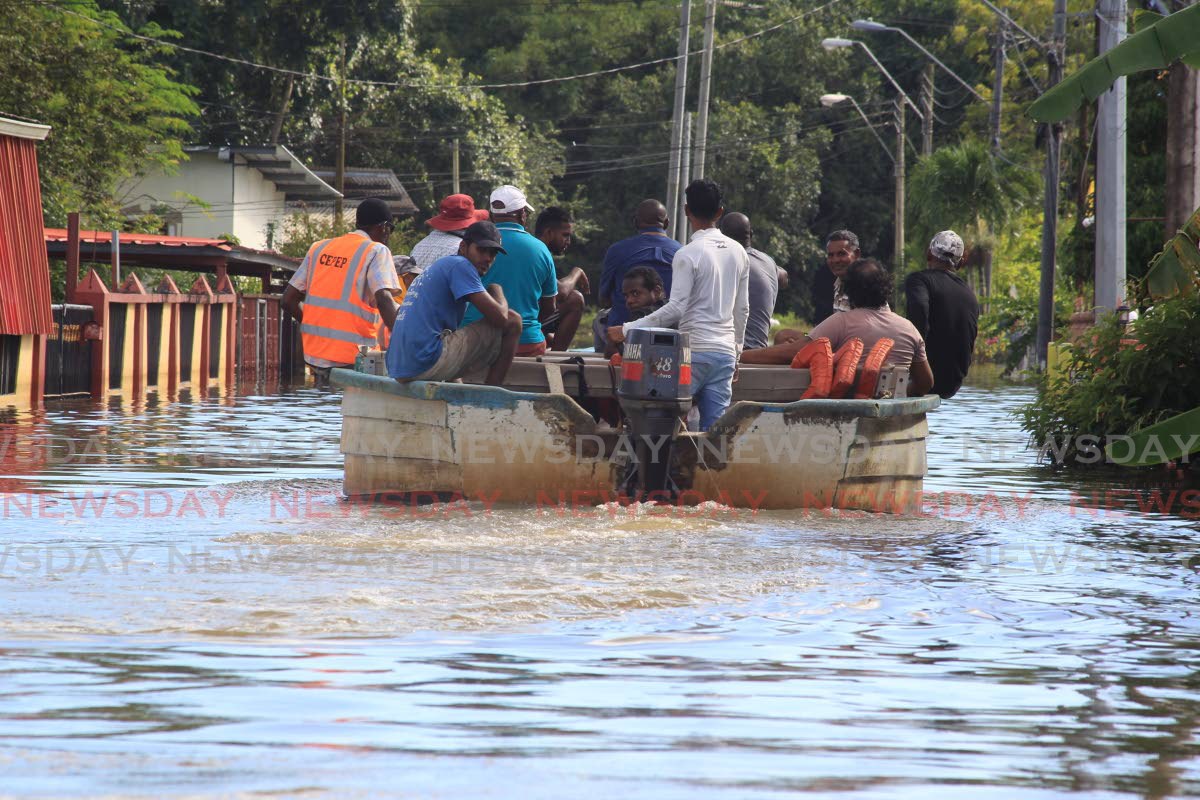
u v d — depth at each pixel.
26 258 56.97
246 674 12.04
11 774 9.20
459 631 13.87
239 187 122.69
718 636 13.95
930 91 145.50
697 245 25.08
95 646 13.00
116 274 71.88
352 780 9.16
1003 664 12.98
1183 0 44.81
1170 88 42.59
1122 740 10.48
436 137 184.25
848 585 16.80
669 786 9.15
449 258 24.08
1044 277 74.44
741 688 11.91
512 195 27.80
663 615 14.84
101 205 102.00
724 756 9.89
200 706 11.02
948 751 10.14
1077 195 64.69
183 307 76.31
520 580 16.30
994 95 121.69
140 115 110.44
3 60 95.19
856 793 9.10
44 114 96.56
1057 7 72.94
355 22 150.50
